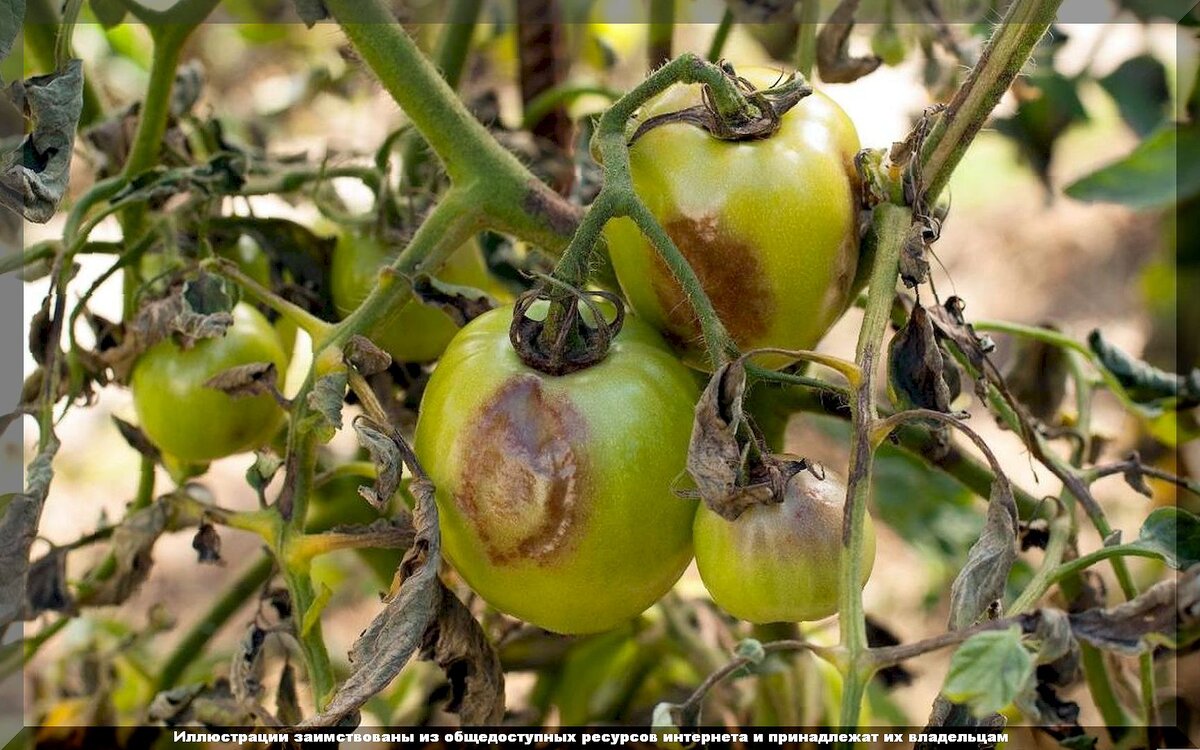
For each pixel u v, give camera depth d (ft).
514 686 3.29
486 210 2.08
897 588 4.13
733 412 1.82
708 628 2.96
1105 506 4.29
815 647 1.77
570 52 3.59
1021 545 2.33
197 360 2.27
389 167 2.36
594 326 1.98
